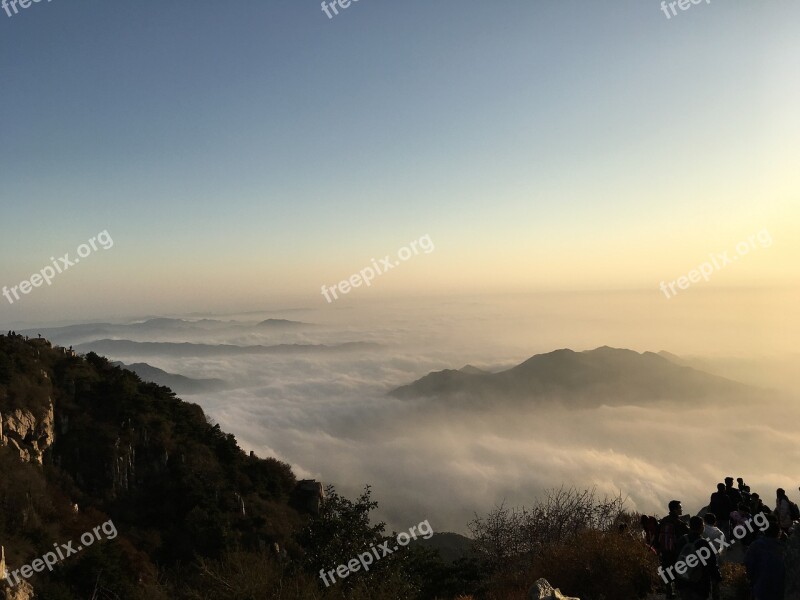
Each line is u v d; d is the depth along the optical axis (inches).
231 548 1524.4
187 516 1684.3
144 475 1867.6
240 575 517.0
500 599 588.7
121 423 1969.7
